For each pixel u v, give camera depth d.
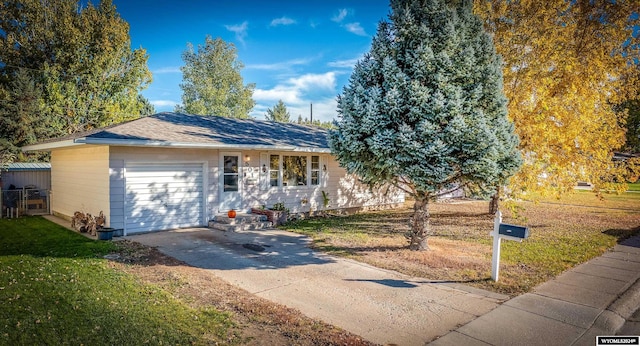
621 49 12.23
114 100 29.22
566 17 12.34
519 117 12.05
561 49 12.09
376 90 8.02
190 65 40.66
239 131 14.52
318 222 14.24
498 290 6.48
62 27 26.08
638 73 12.24
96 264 7.70
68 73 26.78
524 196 13.55
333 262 8.26
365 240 10.64
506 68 12.46
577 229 12.62
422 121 7.63
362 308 5.64
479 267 7.84
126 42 28.97
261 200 14.38
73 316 5.06
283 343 4.45
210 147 11.68
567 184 12.73
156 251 9.05
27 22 26.64
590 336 4.81
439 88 7.74
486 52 8.20
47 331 4.60
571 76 11.80
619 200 22.66
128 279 6.74
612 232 12.05
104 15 27.81
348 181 17.72
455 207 19.17
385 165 7.99
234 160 13.57
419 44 8.05
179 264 7.92
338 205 17.30
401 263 8.14
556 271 7.64
